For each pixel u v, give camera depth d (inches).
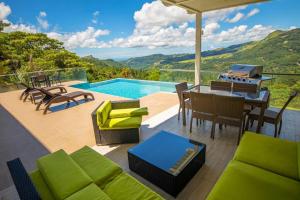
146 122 152.9
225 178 59.4
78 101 230.5
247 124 122.0
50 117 175.2
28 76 312.3
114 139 117.1
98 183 61.4
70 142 124.3
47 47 713.0
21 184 47.6
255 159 68.7
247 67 157.6
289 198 50.8
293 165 64.6
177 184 72.9
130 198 56.0
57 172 63.9
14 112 193.5
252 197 51.6
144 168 82.4
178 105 195.3
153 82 352.5
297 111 162.6
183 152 86.4
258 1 167.8
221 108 112.6
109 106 131.2
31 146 120.3
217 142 116.2
